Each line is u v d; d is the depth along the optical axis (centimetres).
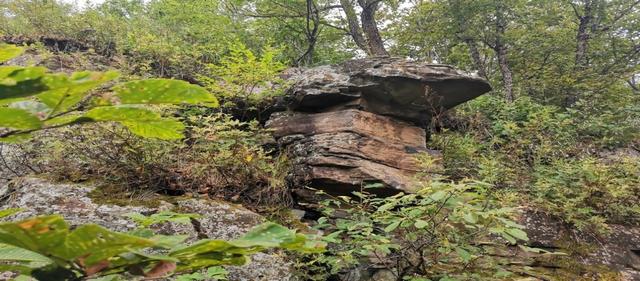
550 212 427
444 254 297
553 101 906
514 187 482
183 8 785
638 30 1038
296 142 457
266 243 66
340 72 518
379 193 409
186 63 580
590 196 452
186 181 357
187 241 281
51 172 343
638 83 1243
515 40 925
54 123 53
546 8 958
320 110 494
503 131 602
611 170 511
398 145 466
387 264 323
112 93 53
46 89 46
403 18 1120
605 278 364
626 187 451
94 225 47
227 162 371
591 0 970
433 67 502
